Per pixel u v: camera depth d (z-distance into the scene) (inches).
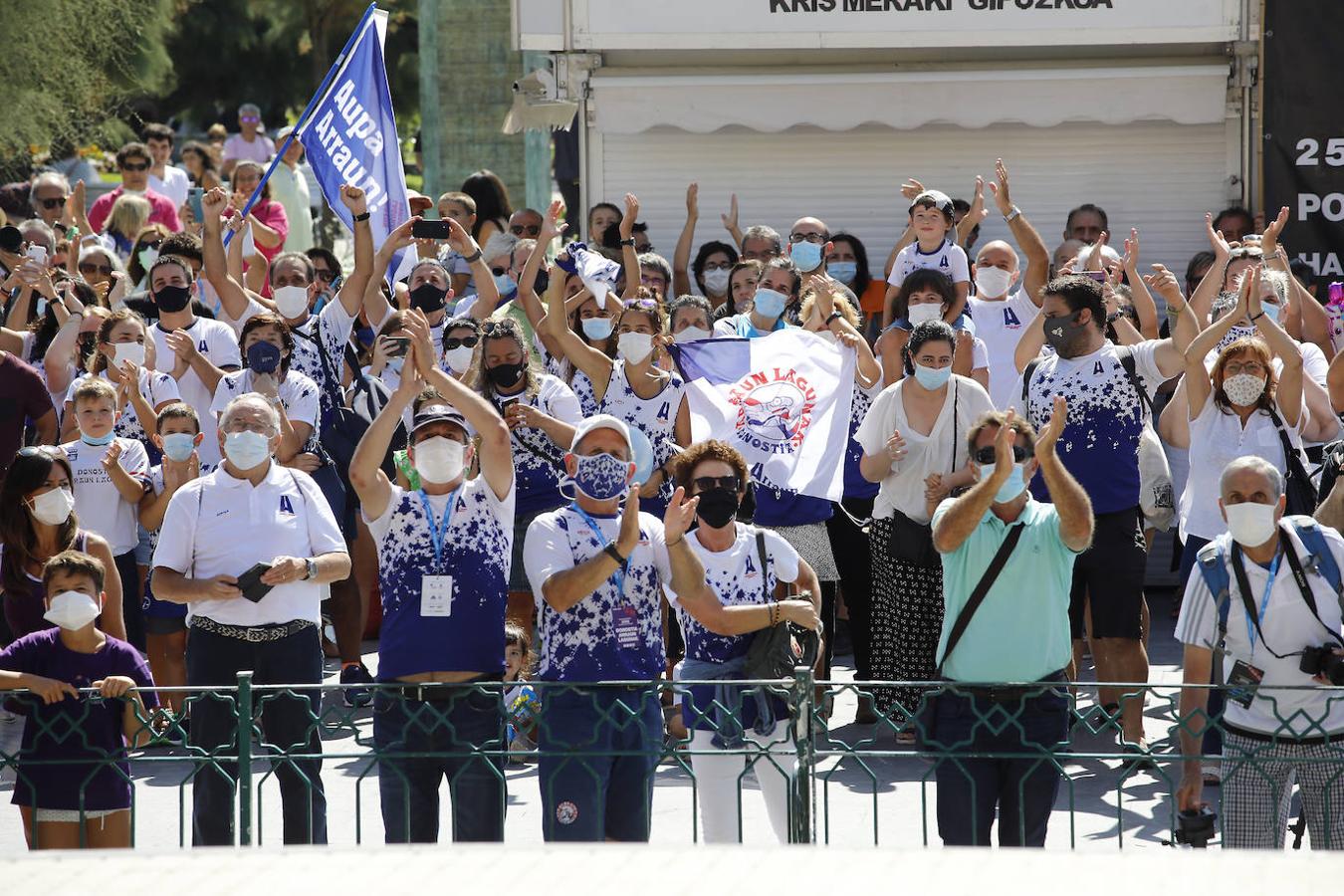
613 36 1846.7
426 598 919.7
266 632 990.4
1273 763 890.7
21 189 2413.9
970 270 1728.6
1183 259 1887.3
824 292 1302.9
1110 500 1200.2
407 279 1625.2
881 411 1187.9
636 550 920.9
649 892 518.9
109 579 1074.7
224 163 3262.8
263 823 1095.6
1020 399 1252.5
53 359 1472.7
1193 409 1169.4
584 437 919.7
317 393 1322.6
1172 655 1486.2
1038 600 913.5
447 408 938.1
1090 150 1893.5
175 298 1422.2
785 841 943.0
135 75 3651.6
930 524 1184.8
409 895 517.7
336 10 5024.6
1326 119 1749.5
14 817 1122.0
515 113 1908.2
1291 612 886.4
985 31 1800.0
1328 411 1264.8
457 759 912.3
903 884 525.3
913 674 1213.1
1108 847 1017.5
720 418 1293.1
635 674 910.4
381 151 1632.6
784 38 1820.9
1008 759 896.9
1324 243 1760.6
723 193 1945.1
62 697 909.2
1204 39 1782.7
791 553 974.4
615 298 1408.7
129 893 523.8
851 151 1925.4
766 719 926.4
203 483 1004.6
